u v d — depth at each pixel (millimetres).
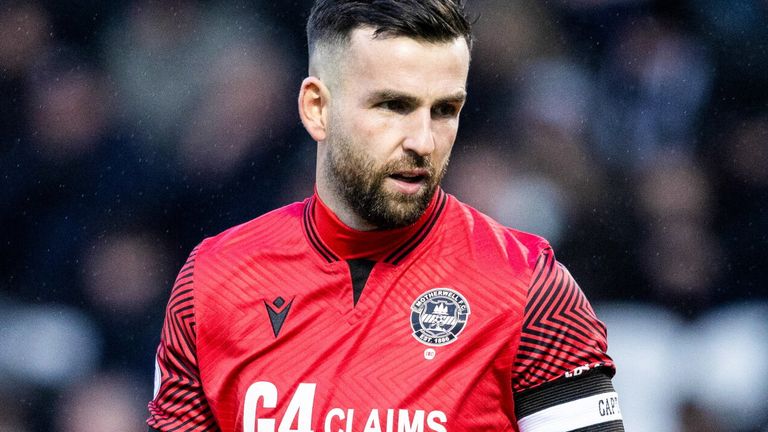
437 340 9789
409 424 9594
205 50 29156
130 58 29281
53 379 26359
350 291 10023
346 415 9664
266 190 27938
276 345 9953
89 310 27141
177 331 10414
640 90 28844
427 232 10141
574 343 9781
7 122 29062
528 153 28047
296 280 10164
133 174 28359
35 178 28391
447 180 27953
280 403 9797
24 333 26766
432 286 9977
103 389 26297
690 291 26719
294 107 28578
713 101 28734
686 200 27625
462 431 9688
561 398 9766
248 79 28656
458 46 9383
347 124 9562
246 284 10227
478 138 28438
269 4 29375
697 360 25922
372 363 9773
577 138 28281
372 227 9984
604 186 27797
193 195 27969
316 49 9977
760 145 28172
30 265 27688
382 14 9289
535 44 29047
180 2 29547
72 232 27781
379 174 9430
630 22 29188
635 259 27078
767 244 27141
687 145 28406
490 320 9781
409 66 9203
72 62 29469
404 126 9336
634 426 25203
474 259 10062
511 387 9836
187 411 10383
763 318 26281
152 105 28812
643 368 25766
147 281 27328
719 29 29078
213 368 10219
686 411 25156
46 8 30672
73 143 28719
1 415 25969
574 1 29281
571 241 27344
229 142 28203
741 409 25141
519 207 27391
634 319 26531
